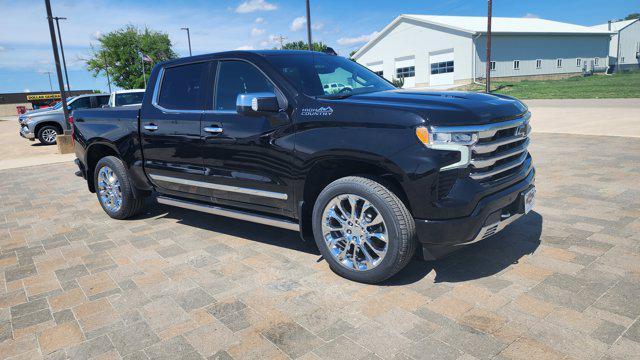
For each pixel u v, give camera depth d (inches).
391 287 132.0
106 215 232.4
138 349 108.4
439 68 1558.8
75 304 133.2
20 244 192.2
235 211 168.4
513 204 138.3
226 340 110.0
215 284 140.8
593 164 273.6
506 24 1740.9
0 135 922.1
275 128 145.2
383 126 124.0
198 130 168.7
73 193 294.2
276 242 175.9
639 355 95.3
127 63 2224.4
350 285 135.4
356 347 104.0
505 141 129.7
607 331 104.0
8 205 268.5
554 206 196.5
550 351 98.3
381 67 1758.1
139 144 196.5
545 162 288.7
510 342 102.2
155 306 128.9
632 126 421.1
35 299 137.9
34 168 418.9
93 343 112.1
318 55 174.4
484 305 118.6
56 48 525.0
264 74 152.6
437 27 1525.6
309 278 141.7
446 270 140.8
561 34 1649.9
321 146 133.6
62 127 651.5
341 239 138.0
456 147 117.6
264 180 151.7
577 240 157.5
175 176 184.1
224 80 165.3
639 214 180.2
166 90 186.7
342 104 132.6
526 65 1600.6
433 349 101.4
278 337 110.0
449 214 119.3
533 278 131.6
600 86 1115.9
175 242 182.2
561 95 923.4
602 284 125.6
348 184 130.3
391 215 123.8
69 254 175.9
